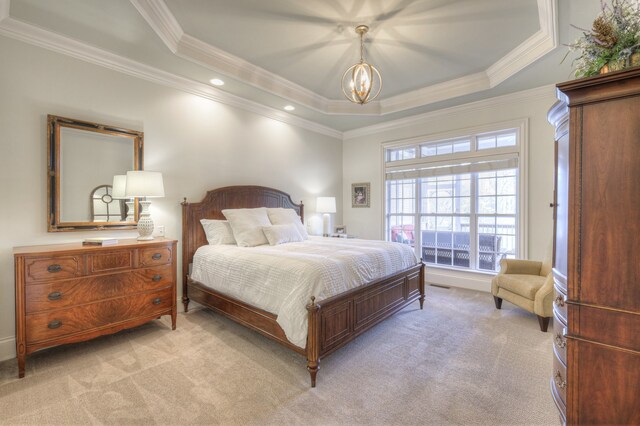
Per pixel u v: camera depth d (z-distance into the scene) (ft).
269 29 9.00
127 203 9.93
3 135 7.62
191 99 11.57
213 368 7.17
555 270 5.50
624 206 3.71
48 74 8.31
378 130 17.28
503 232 13.57
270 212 13.06
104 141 9.39
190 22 8.66
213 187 12.28
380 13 8.23
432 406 5.82
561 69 10.36
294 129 15.85
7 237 7.70
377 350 8.14
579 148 4.00
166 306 9.23
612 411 3.84
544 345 8.36
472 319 10.35
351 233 18.63
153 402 5.90
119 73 9.70
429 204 15.93
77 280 7.47
